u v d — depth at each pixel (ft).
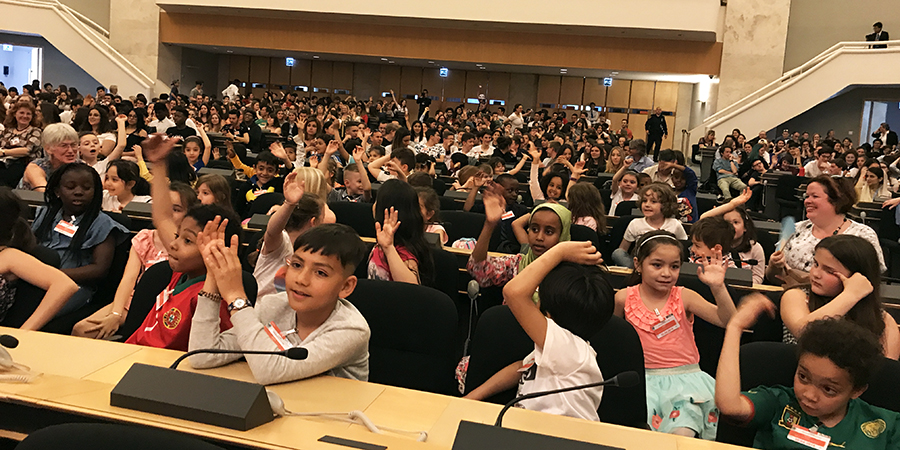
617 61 59.06
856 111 58.54
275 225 10.11
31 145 21.06
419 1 56.70
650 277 9.01
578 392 6.25
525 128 57.67
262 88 75.97
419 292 8.53
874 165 30.55
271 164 20.76
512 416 5.60
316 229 6.40
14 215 9.30
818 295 8.30
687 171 20.89
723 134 56.39
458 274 12.84
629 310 9.18
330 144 19.57
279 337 6.16
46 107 26.17
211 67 73.61
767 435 6.48
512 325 7.47
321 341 6.27
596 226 17.22
